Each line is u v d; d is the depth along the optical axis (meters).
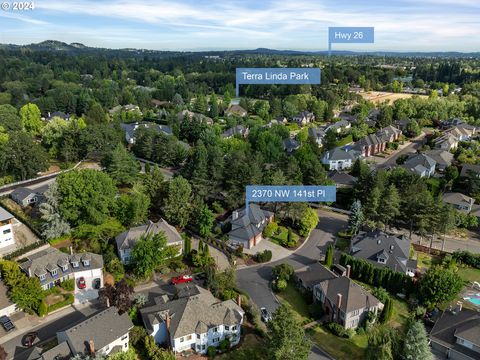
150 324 55.94
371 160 137.50
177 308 57.47
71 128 125.00
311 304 66.25
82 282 67.88
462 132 156.38
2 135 123.38
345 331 59.44
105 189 82.69
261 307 65.44
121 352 49.66
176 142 132.25
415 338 49.41
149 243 69.50
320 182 101.94
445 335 56.19
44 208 80.50
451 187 110.00
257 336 58.84
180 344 54.91
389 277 70.00
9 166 111.56
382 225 89.00
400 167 112.62
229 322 56.44
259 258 78.38
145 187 93.31
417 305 65.56
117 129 149.00
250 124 177.75
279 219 94.56
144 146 132.88
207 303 59.59
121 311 59.19
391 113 182.38
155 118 191.75
